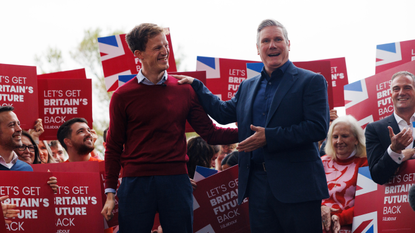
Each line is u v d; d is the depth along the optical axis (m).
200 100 3.76
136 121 3.44
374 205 3.94
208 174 4.43
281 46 3.37
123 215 3.36
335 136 4.33
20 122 4.54
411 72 4.37
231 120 3.79
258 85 3.52
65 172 4.02
